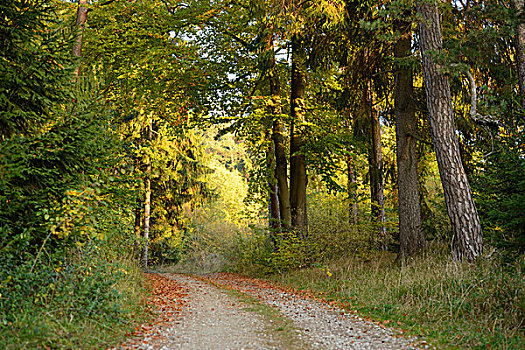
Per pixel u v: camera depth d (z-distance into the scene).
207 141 60.50
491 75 11.00
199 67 15.16
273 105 16.05
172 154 26.03
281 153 16.73
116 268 7.94
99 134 7.66
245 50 16.09
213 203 31.42
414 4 10.23
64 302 5.89
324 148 15.23
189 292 11.14
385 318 7.17
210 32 15.16
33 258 6.22
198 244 26.75
